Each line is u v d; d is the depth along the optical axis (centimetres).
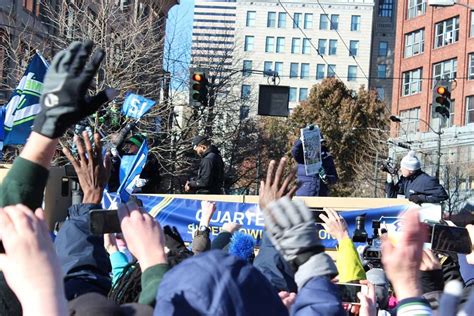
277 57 9656
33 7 3022
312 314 252
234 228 452
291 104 9588
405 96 5619
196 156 2803
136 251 242
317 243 258
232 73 3447
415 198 890
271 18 9688
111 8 2580
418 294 230
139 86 2547
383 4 9925
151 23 2700
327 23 9644
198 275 206
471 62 5072
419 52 5544
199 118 2827
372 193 4753
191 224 852
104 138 1700
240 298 205
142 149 837
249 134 3747
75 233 322
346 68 9594
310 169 990
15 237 175
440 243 324
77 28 2662
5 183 218
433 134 4859
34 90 1051
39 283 173
